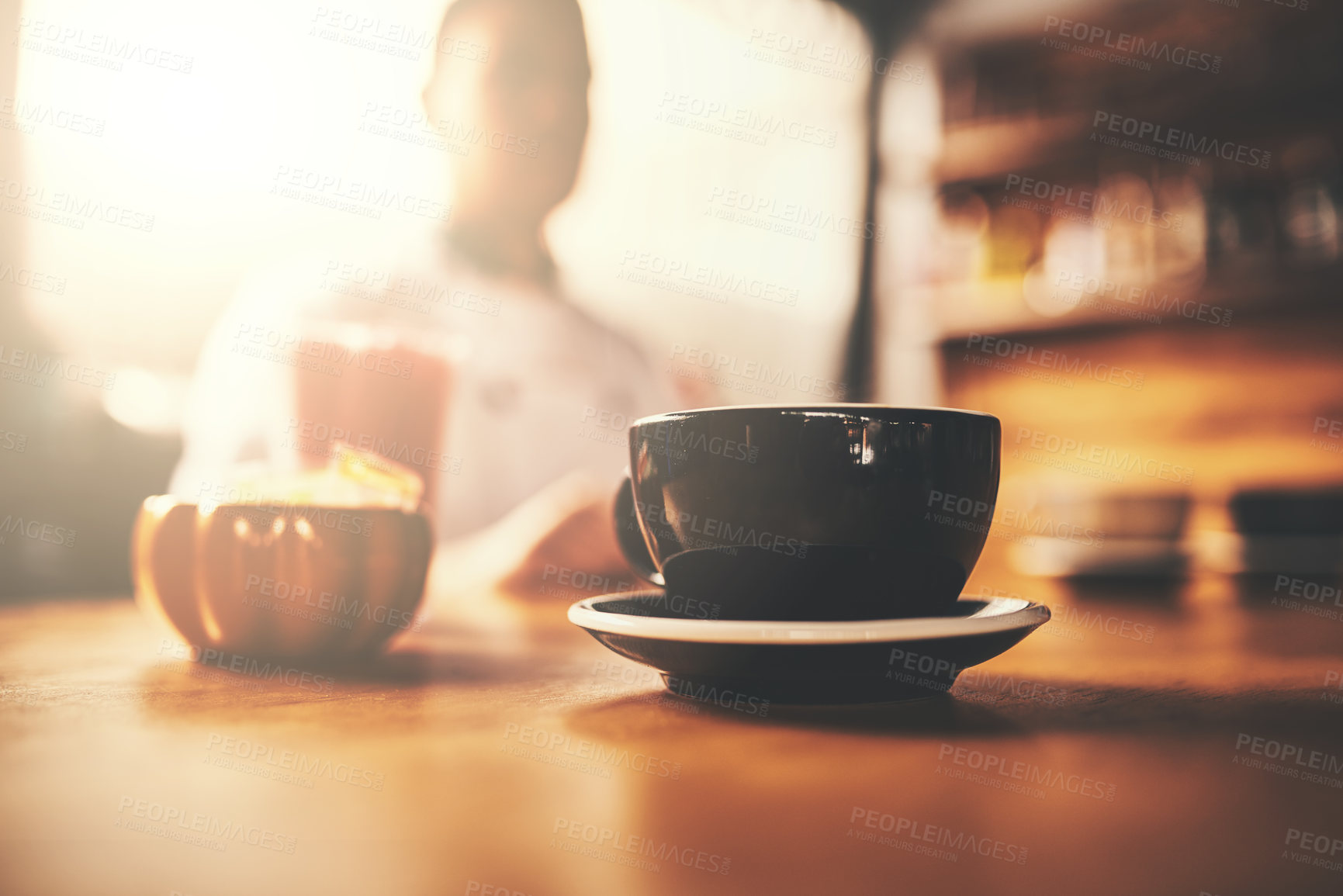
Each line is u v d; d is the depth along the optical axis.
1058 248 2.16
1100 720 0.37
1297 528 1.19
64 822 0.29
